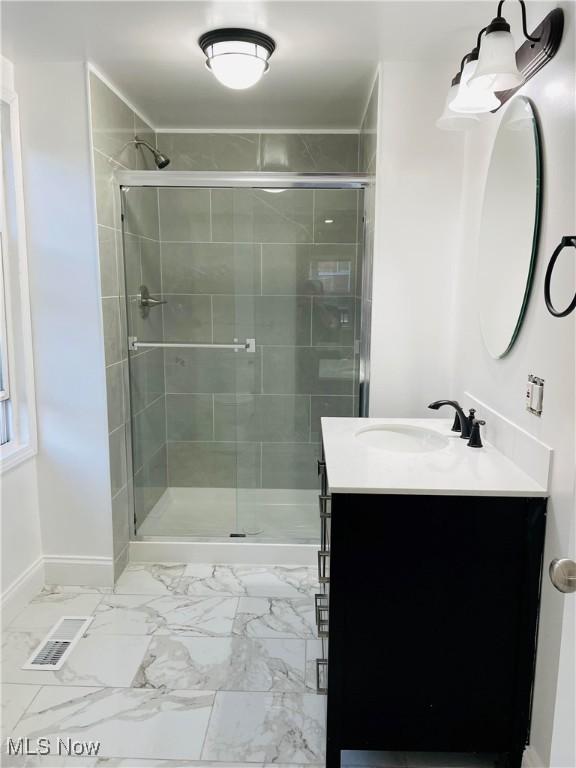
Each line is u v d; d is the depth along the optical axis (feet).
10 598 7.36
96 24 6.09
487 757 5.34
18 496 7.57
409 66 7.27
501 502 4.68
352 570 4.79
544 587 4.69
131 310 8.82
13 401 7.70
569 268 4.36
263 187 8.54
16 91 7.23
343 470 5.11
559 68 4.57
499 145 6.06
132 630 7.11
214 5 5.64
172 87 8.13
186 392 10.67
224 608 7.64
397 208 7.66
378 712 4.97
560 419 4.49
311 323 10.26
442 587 4.81
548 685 4.60
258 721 5.62
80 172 7.35
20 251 7.47
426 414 8.11
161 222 9.91
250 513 10.08
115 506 8.27
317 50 6.82
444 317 7.89
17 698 5.92
